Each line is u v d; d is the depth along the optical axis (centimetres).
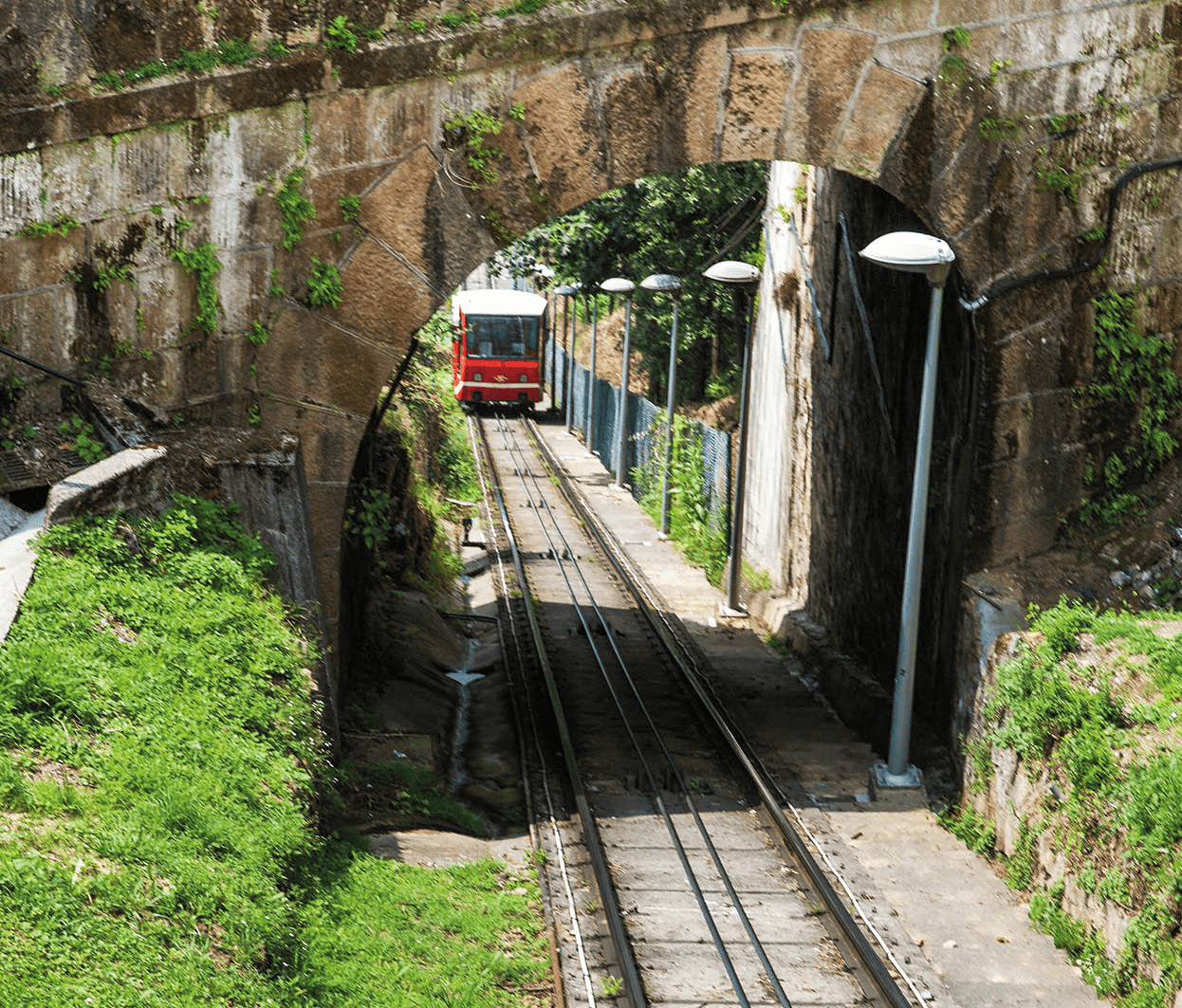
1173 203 1293
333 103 1088
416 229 1123
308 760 880
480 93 1112
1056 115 1231
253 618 931
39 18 1027
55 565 848
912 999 839
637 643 1923
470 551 2523
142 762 711
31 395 1063
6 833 615
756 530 2291
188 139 1068
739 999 833
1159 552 1258
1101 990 844
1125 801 864
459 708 1591
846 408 1709
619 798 1247
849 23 1164
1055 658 1019
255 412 1121
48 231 1051
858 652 1659
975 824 1117
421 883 913
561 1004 791
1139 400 1316
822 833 1145
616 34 1119
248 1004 593
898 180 1204
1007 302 1243
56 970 545
